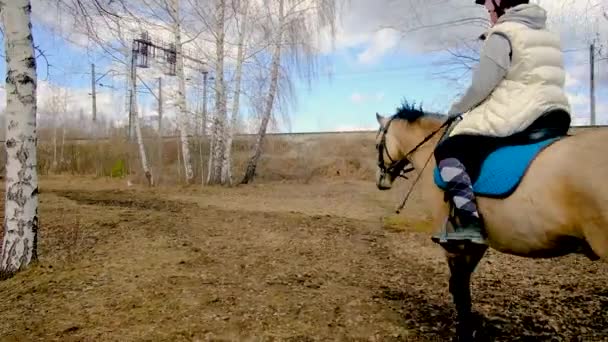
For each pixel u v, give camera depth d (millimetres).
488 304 5047
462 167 3490
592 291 5430
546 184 2994
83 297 5008
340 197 17000
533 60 3293
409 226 9805
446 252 3889
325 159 29250
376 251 7695
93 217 10328
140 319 4426
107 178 26922
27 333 4164
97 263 6316
